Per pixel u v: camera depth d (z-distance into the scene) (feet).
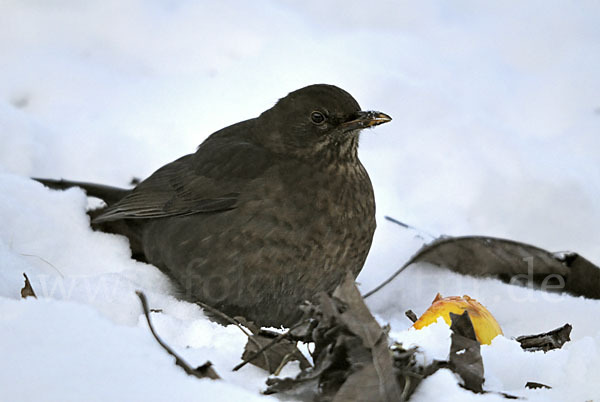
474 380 18.98
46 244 31.37
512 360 20.84
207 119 41.19
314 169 29.81
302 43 44.47
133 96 42.42
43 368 16.88
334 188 29.68
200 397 16.53
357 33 46.29
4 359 17.04
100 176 38.73
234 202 29.68
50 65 43.62
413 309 33.19
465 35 47.62
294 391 18.13
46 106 41.83
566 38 47.62
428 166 39.32
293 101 30.50
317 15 47.29
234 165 30.14
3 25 45.55
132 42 45.29
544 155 40.63
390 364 17.72
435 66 44.78
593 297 33.35
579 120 43.55
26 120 39.11
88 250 31.94
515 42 47.44
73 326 18.43
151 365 17.51
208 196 30.04
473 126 40.32
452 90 43.55
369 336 18.12
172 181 31.71
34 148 38.17
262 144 30.91
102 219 32.32
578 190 38.91
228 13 46.47
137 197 32.09
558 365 20.53
